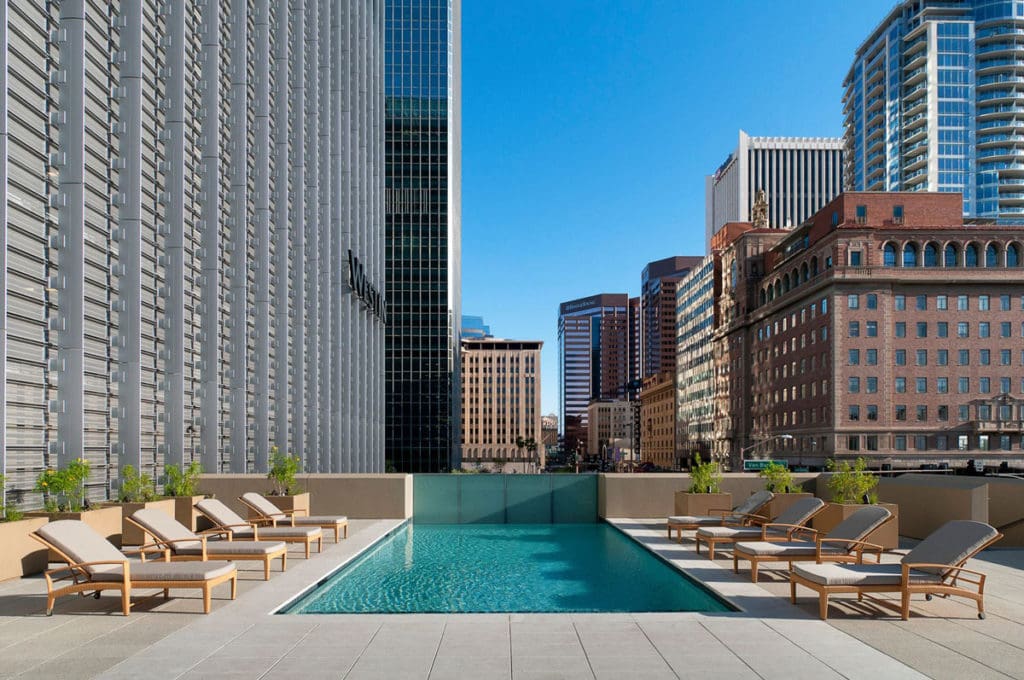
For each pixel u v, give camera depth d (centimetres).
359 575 1302
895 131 13750
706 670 692
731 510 1788
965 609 946
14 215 1587
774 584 1114
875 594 1036
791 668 699
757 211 12962
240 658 728
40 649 761
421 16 11112
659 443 17625
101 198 1945
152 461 2169
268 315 2936
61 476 1346
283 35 3219
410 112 11006
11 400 1584
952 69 13162
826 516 1497
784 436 9062
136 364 1938
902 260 8200
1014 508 1532
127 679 666
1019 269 8094
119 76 2025
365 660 720
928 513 1617
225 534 1438
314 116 3609
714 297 12744
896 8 13975
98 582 912
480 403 18350
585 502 2255
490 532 1984
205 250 2461
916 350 8075
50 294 1722
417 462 10569
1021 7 13000
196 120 2538
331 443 3944
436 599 1096
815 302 8550
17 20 1585
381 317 5712
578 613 920
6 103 1442
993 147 12988
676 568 1280
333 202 4166
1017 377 8038
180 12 2270
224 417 2708
